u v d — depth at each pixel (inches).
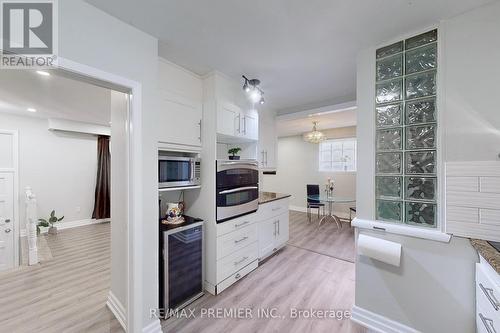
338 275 97.5
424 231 55.7
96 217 189.5
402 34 60.4
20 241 144.4
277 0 48.1
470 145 51.3
